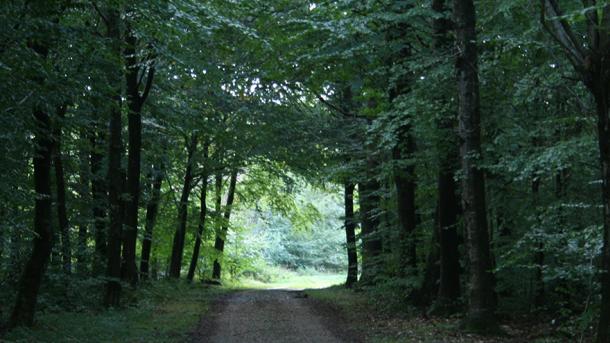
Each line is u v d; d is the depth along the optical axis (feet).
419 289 53.62
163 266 131.23
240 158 89.25
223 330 44.06
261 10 49.90
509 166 36.94
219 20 41.60
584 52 28.37
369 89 56.18
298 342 37.96
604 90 27.76
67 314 45.24
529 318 44.96
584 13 27.78
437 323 43.37
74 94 32.94
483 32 45.68
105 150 68.44
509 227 47.21
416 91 44.73
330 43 47.60
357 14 50.21
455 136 46.68
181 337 39.78
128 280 60.44
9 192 32.73
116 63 37.68
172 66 53.16
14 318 37.14
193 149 89.25
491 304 39.32
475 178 40.01
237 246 140.05
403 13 46.52
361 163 63.00
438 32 47.29
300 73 56.29
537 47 39.01
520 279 47.39
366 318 49.93
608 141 27.78
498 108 45.01
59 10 32.60
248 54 57.00
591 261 32.14
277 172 91.50
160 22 38.93
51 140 36.40
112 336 37.88
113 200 55.21
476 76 40.55
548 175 37.83
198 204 126.72
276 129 75.56
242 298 74.79
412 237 57.00
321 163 79.87
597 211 39.01
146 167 80.33
